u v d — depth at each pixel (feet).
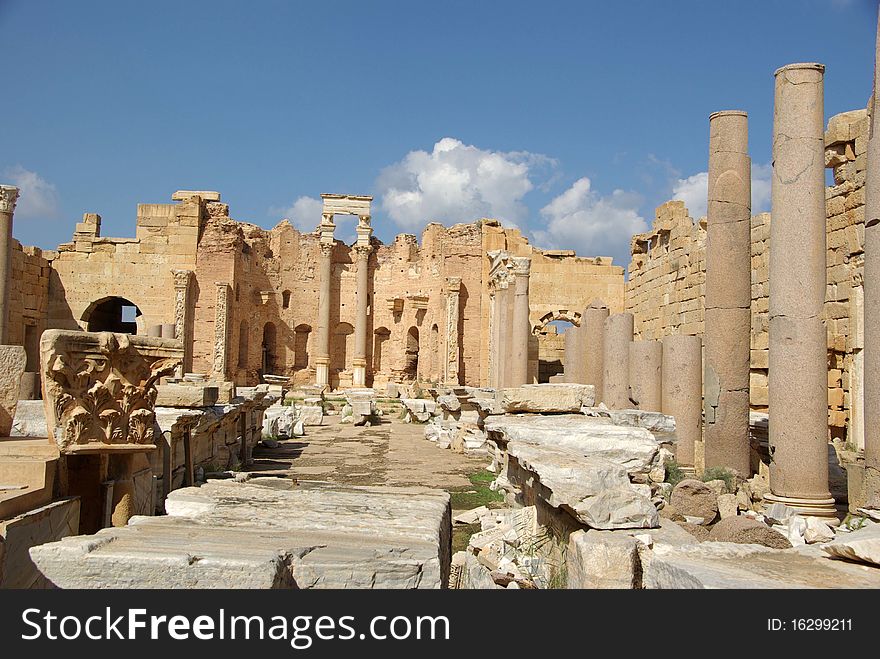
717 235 43.04
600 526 22.08
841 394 52.54
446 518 23.16
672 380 48.26
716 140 43.78
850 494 32.53
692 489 30.35
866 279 28.66
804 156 34.68
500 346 104.94
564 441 35.53
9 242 83.92
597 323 69.15
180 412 40.55
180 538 17.48
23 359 35.09
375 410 110.52
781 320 34.42
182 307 133.28
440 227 148.15
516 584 24.61
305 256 159.43
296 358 158.61
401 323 154.92
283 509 22.29
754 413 56.44
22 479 23.36
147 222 137.18
